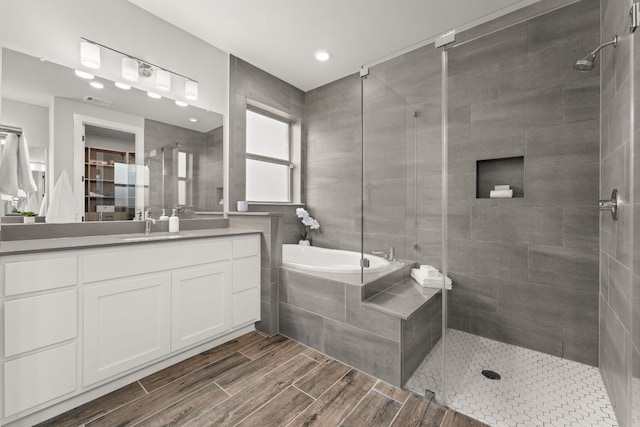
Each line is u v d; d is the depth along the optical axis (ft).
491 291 6.79
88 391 4.89
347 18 7.54
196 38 8.47
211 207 8.87
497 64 6.43
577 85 5.91
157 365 5.87
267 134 11.43
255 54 9.36
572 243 6.03
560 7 5.98
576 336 5.96
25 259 4.16
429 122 6.28
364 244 6.97
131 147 7.14
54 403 4.43
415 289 6.38
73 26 6.23
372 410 4.75
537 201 6.37
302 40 8.56
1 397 3.96
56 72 6.03
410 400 5.01
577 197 5.98
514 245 6.58
